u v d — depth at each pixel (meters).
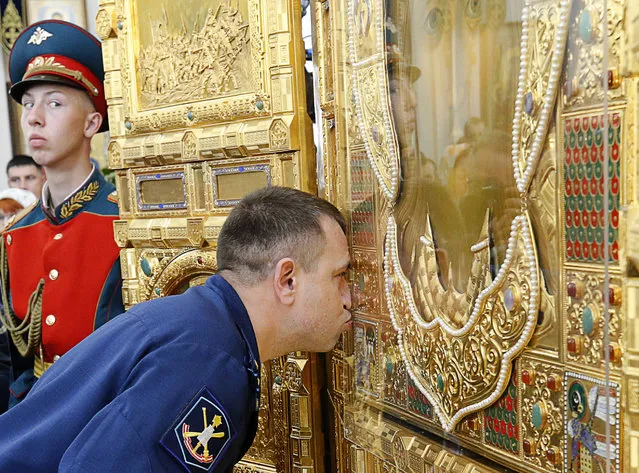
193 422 0.71
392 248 0.90
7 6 2.49
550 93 0.63
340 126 1.01
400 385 0.92
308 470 1.20
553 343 0.66
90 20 2.55
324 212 0.89
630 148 0.56
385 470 0.98
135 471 0.68
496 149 0.71
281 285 0.86
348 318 0.95
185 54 1.31
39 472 0.75
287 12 1.15
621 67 0.56
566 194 0.63
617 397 0.58
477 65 0.73
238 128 1.22
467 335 0.77
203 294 0.84
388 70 0.87
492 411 0.75
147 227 1.41
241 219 0.88
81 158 1.56
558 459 0.66
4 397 2.01
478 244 0.74
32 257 1.62
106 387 0.77
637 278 0.56
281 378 1.23
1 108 2.51
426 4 0.80
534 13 0.64
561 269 0.64
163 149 1.34
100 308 1.54
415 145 0.84
